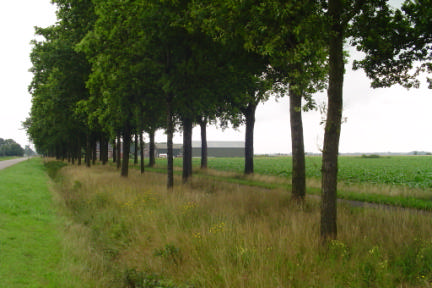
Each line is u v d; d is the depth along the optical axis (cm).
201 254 588
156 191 1331
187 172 1831
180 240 689
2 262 547
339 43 638
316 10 696
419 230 660
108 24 1330
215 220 797
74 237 757
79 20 2062
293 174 1045
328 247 577
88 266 587
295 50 728
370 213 827
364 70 1052
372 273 471
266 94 1403
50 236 761
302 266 487
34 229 806
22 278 498
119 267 618
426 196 1248
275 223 760
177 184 1662
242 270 487
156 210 984
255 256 527
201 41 1294
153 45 1306
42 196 1368
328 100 644
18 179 2036
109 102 1700
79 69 2180
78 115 2603
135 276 539
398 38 952
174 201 1060
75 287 491
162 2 1137
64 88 2275
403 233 624
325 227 625
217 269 518
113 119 2025
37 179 2230
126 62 1380
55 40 2195
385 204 1141
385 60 1011
